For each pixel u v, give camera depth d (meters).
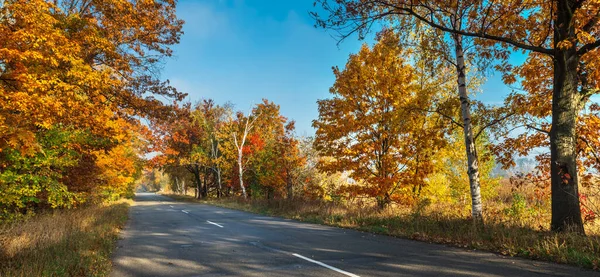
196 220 17.94
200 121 44.25
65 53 9.66
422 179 16.30
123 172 27.30
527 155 12.88
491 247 8.20
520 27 10.24
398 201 16.42
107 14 14.30
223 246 9.51
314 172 30.14
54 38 9.17
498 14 10.13
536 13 10.05
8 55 8.05
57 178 14.47
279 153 31.55
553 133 8.77
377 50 16.25
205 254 8.39
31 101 8.41
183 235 12.01
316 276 6.03
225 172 42.91
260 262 7.33
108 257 8.12
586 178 11.74
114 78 15.70
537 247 7.37
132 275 6.43
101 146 15.66
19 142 8.63
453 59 12.55
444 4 10.49
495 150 13.03
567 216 8.30
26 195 11.94
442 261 7.00
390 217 13.66
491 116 12.34
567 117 8.57
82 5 14.22
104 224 13.23
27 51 8.30
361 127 16.56
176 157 48.03
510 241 8.12
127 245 9.98
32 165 12.25
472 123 12.43
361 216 15.06
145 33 16.45
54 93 9.84
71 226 10.98
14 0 8.61
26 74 8.52
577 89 9.33
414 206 15.38
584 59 9.85
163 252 8.77
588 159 11.88
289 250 8.68
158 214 22.86
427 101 15.23
